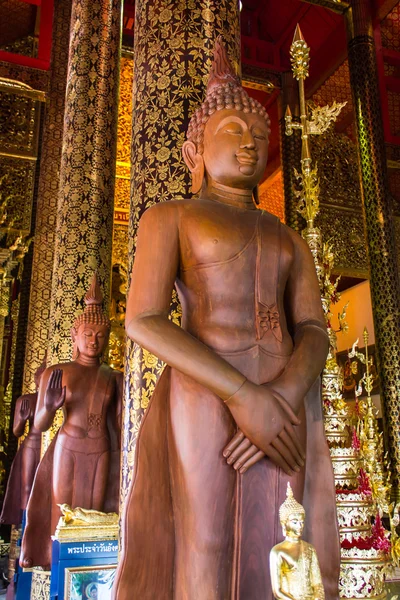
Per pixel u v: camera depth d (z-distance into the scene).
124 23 15.62
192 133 2.57
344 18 15.48
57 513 4.73
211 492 2.01
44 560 4.86
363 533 3.83
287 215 15.59
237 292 2.21
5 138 12.96
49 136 12.63
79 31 8.34
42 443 6.82
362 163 14.49
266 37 17.88
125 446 3.39
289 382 2.06
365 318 17.69
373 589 3.72
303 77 4.83
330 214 16.17
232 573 2.01
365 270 16.19
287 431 1.99
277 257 2.30
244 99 2.48
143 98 3.84
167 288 2.23
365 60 14.84
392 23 16.19
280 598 1.85
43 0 13.91
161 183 3.61
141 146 3.76
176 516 2.09
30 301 11.57
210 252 2.21
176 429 2.09
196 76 3.75
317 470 2.23
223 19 3.92
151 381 3.36
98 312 5.27
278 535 2.05
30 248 13.03
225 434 2.04
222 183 2.43
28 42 14.33
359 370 16.94
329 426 4.14
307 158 4.67
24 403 7.09
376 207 14.11
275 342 2.20
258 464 2.07
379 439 4.69
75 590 3.89
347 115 17.17
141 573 2.02
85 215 7.65
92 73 8.16
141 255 2.27
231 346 2.13
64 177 7.92
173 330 2.07
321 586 1.88
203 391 2.06
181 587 2.02
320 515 2.20
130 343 3.56
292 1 16.70
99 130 8.00
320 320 2.37
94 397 5.00
